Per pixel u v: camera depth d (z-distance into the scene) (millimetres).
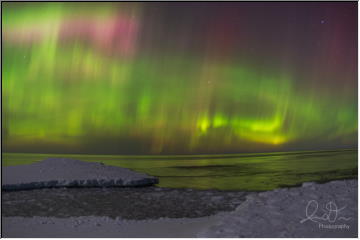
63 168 17594
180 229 8102
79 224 8508
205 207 11062
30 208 10703
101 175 16719
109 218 9117
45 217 9297
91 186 15359
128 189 14852
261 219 8195
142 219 9250
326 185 11289
